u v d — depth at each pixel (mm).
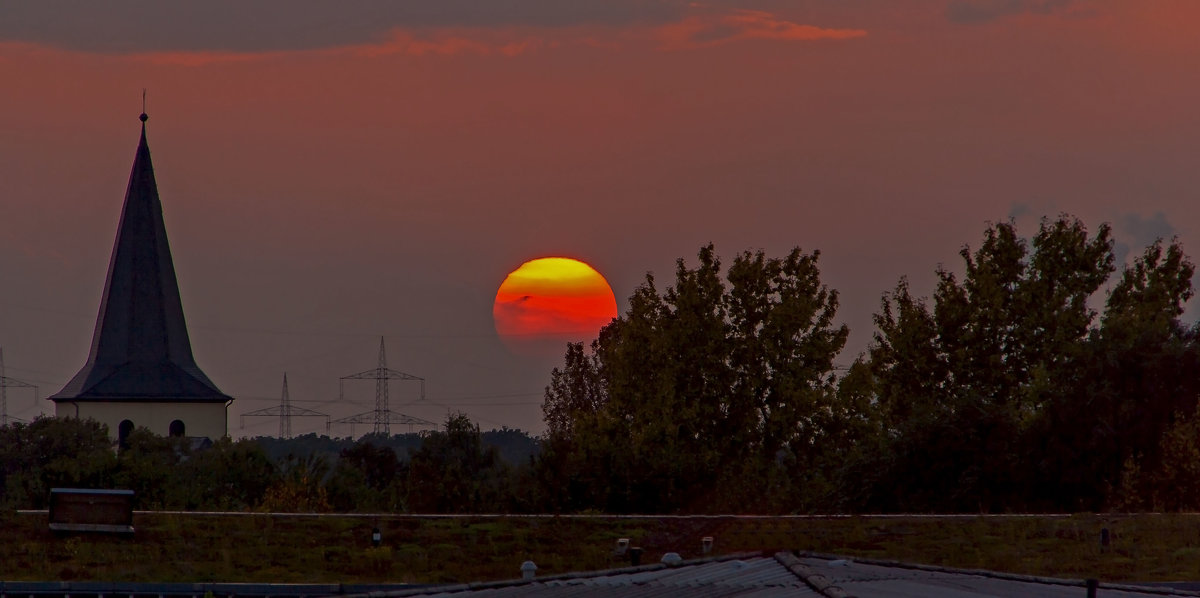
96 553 126938
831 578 79188
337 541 134625
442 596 79750
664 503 184750
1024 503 177375
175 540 132750
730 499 191875
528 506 183875
